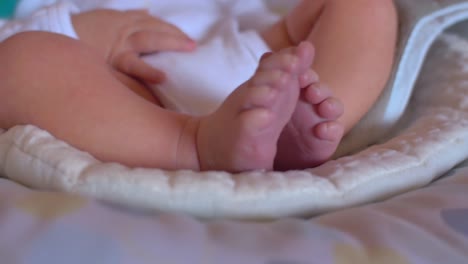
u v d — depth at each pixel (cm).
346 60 53
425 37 57
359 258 39
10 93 47
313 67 53
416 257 39
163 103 55
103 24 57
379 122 54
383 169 46
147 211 41
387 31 55
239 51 57
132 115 47
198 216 42
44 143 45
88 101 47
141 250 38
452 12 59
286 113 43
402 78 56
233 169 45
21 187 43
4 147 46
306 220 42
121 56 56
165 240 38
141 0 68
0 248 37
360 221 41
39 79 47
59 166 43
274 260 38
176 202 42
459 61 58
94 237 38
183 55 56
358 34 54
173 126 47
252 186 43
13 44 49
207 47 57
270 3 81
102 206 41
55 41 49
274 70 42
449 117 52
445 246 40
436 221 41
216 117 45
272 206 42
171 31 59
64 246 37
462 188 44
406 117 56
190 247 38
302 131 46
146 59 57
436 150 48
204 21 66
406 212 42
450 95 55
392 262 38
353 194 44
